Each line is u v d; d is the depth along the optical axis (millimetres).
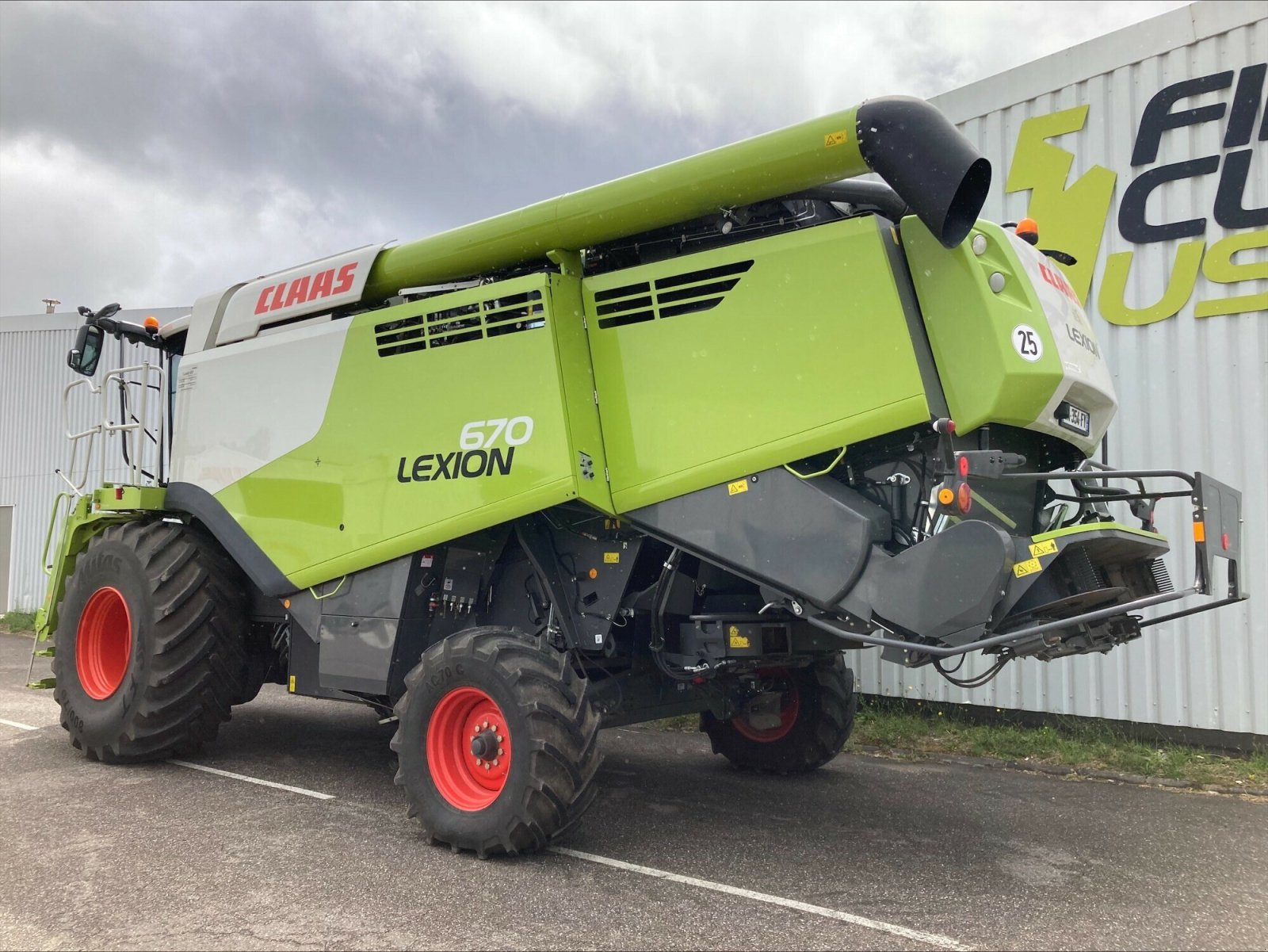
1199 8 6305
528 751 3791
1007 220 7184
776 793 5180
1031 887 3648
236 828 4289
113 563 5648
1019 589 3418
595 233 4281
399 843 4102
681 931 3150
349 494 4895
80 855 3863
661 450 4129
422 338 4742
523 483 4246
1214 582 6082
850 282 3740
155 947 2955
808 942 3062
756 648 4152
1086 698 6543
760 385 3898
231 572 5676
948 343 3633
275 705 8227
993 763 6078
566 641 4426
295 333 5293
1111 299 6648
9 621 15180
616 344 4316
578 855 3979
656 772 5727
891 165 3529
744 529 3887
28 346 16672
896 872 3809
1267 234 6023
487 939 3057
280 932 3084
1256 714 5887
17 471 16578
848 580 3609
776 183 3867
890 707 7496
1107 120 6703
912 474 3707
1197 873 3863
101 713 5523
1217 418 6180
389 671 4645
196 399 5703
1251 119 6102
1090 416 4258
